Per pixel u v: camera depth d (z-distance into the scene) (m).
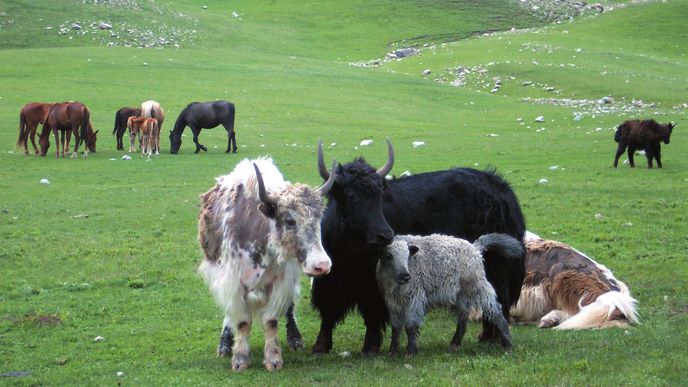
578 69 58.22
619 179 22.92
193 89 47.56
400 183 10.10
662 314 10.66
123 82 48.47
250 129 37.62
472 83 57.38
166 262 14.62
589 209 18.58
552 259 11.02
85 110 29.78
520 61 62.06
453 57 67.81
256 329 10.93
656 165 25.42
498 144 32.25
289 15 93.19
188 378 8.63
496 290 9.93
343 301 9.59
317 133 36.59
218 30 81.75
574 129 36.69
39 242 15.98
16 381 8.72
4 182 23.56
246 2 99.50
